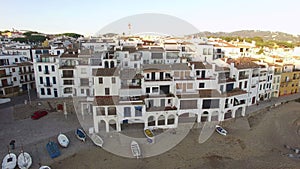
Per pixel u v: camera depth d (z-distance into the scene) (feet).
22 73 225.56
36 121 160.35
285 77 223.92
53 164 112.47
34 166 110.32
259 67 191.21
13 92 218.79
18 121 160.25
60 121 160.56
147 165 112.68
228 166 113.09
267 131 152.25
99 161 115.34
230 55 261.03
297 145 135.74
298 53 321.52
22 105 190.60
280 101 209.97
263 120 169.48
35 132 143.84
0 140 133.39
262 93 208.85
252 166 113.39
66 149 125.80
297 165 114.73
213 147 130.31
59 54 212.64
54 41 350.64
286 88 228.63
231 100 161.27
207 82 153.89
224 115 166.30
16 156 116.47
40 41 467.52
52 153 118.52
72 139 135.85
